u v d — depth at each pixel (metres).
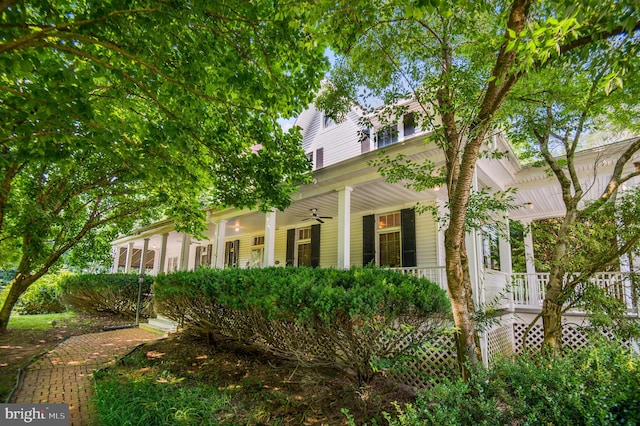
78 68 3.99
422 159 5.95
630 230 4.47
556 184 7.32
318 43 3.62
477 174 5.95
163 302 7.24
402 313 3.94
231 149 4.88
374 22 3.58
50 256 8.80
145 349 6.70
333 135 11.94
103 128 3.38
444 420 2.34
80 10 3.46
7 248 7.52
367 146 10.49
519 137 6.12
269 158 4.88
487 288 5.93
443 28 4.30
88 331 9.42
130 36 3.22
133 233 15.19
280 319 4.35
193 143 4.68
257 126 4.58
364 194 8.05
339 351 4.37
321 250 11.13
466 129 3.92
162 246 13.09
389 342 4.01
